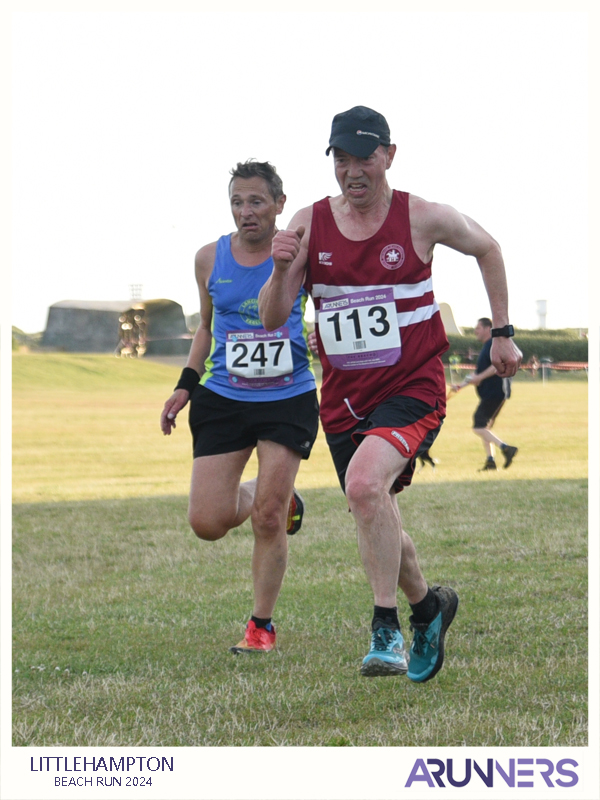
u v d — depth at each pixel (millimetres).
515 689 6574
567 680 6699
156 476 21828
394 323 6293
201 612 8953
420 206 6332
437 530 12398
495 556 10742
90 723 6242
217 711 6309
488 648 7457
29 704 6598
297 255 6367
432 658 6387
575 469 19938
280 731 6000
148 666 7355
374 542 5852
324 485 18406
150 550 12039
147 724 6172
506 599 8836
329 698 6543
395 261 6270
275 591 7750
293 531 8891
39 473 22750
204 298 8422
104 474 22438
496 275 6625
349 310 6348
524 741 5805
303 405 7926
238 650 7676
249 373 7867
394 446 6008
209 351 8555
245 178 7785
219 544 12375
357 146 6039
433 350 6395
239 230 7867
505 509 13914
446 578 9719
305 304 8062
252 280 7910
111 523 14164
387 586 5875
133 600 9539
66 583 10367
